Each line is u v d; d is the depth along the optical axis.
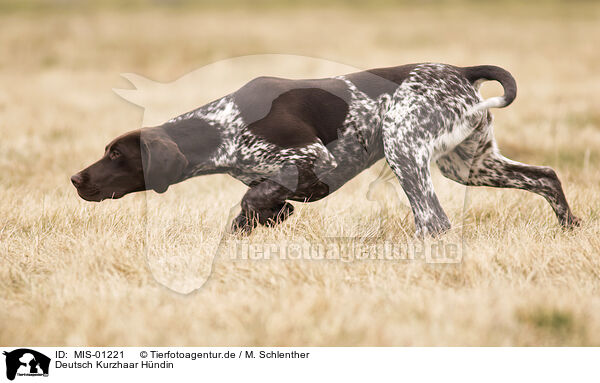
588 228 9.10
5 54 34.75
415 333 6.26
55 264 8.03
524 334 6.31
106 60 33.03
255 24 51.00
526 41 38.81
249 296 7.11
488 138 9.30
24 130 17.08
